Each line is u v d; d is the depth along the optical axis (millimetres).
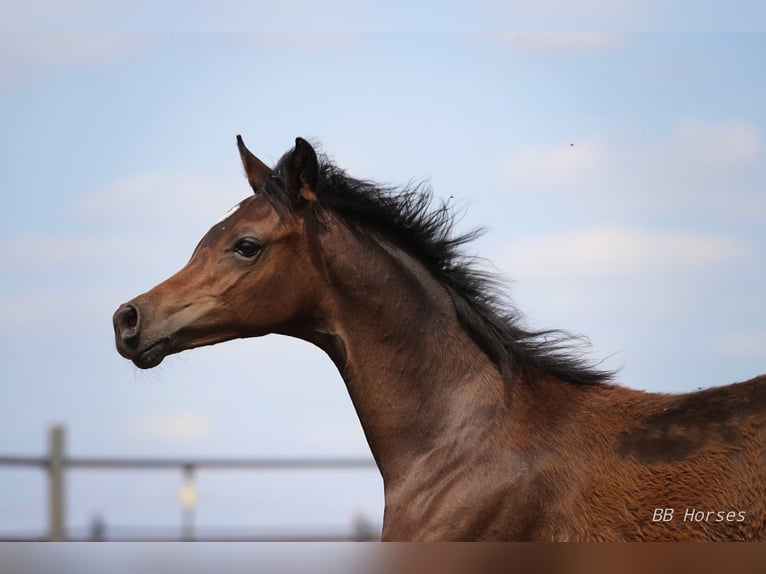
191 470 20266
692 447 7785
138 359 8164
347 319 8414
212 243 8367
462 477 8109
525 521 7918
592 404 8258
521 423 8203
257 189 8758
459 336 8484
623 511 7746
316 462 20984
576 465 7973
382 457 8453
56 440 19453
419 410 8352
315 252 8375
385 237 8547
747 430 7684
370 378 8398
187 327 8203
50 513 19312
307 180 8328
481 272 8648
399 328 8398
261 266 8273
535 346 8531
